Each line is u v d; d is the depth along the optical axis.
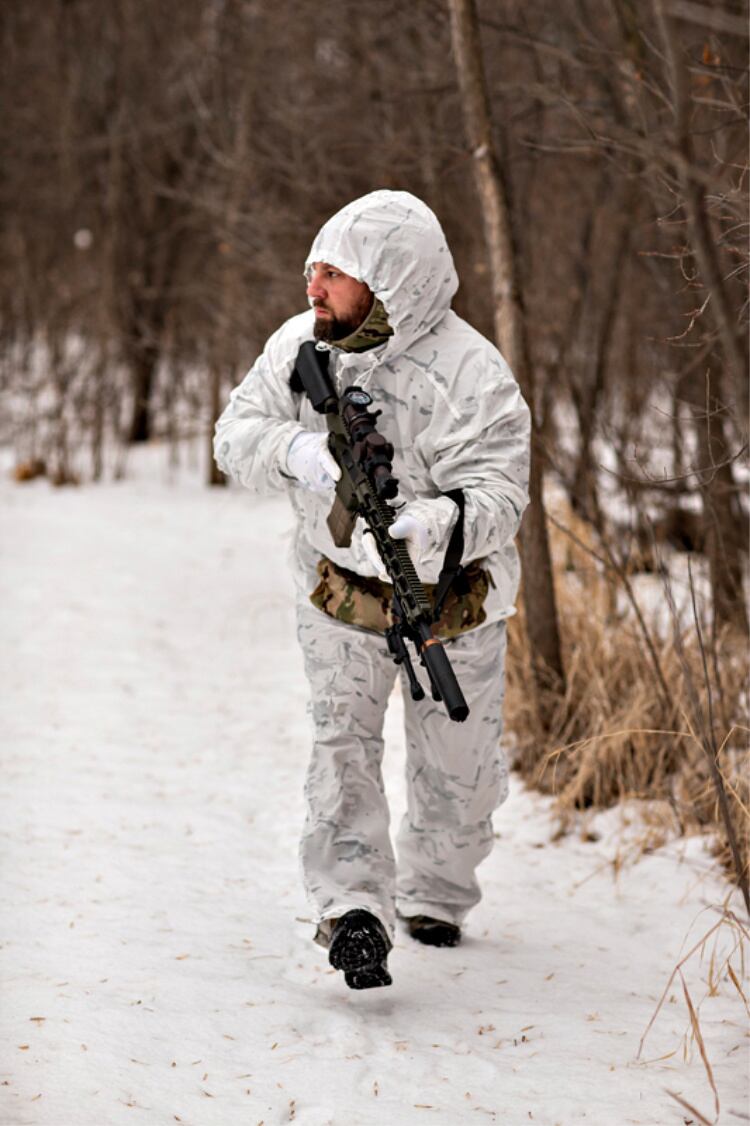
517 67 13.62
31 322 25.23
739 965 5.52
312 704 5.37
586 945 5.80
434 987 5.34
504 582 5.28
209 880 6.41
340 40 14.99
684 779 7.27
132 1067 4.55
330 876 5.20
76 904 6.01
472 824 5.53
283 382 5.26
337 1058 4.69
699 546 9.11
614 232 14.61
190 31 22.61
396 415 5.05
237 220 16.48
